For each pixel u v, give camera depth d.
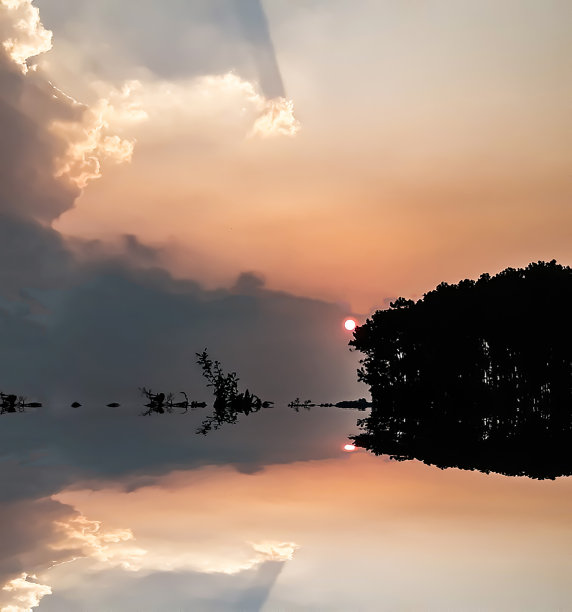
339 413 123.69
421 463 31.73
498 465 30.34
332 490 23.61
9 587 12.07
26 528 17.09
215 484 25.73
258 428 68.56
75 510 19.83
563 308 76.56
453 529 16.52
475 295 85.00
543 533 15.96
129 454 39.69
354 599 11.29
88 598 11.48
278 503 20.88
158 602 11.26
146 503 21.12
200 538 15.77
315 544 15.05
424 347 91.81
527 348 80.31
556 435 50.25
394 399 101.06
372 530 16.50
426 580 12.27
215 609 10.94
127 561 13.77
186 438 54.12
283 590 11.82
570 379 80.88
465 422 70.75
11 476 28.59
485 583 12.05
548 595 11.37
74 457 37.78
